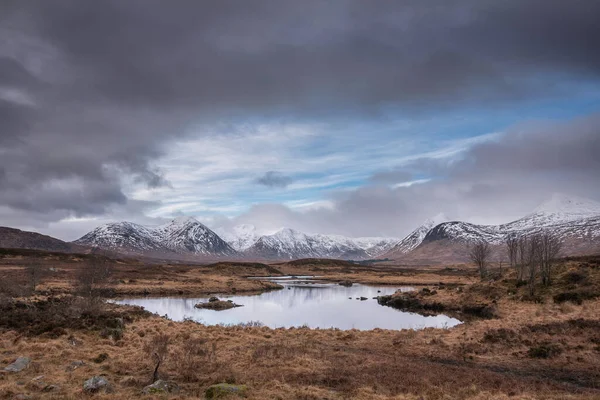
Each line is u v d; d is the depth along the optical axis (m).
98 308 46.91
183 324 44.56
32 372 22.20
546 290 66.12
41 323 36.00
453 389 21.67
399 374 24.62
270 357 28.48
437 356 31.27
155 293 101.94
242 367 25.86
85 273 56.59
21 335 31.75
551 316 47.16
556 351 30.98
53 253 166.25
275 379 22.84
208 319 61.28
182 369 24.52
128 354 28.34
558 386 22.64
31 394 18.44
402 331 42.78
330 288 136.12
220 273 194.88
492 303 66.94
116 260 199.38
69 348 28.50
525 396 20.27
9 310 43.16
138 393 19.27
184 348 30.02
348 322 59.25
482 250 114.25
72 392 18.88
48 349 27.56
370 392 21.02
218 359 27.66
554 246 85.12
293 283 161.00
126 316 46.12
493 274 93.62
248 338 36.16
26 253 159.25
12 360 24.23
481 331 39.91
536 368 27.50
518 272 81.00
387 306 83.50
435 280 164.12
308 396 19.77
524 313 54.62
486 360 29.84
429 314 68.81
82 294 51.59
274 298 100.19
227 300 88.31
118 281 111.81
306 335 39.44
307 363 27.08
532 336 36.12
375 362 28.25
